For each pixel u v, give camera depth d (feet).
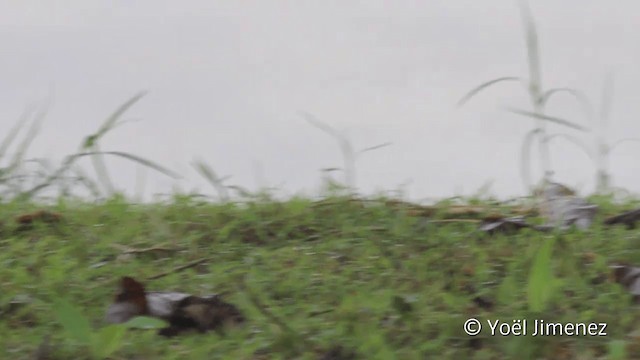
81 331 40.32
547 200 60.85
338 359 40.88
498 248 53.62
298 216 59.67
